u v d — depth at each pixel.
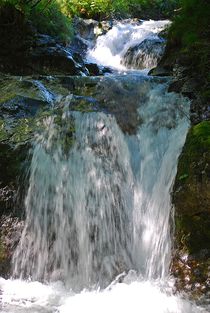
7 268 4.95
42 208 5.20
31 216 5.21
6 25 7.76
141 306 4.20
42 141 5.46
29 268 5.00
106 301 4.34
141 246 4.98
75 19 11.92
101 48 10.92
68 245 5.08
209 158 4.53
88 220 5.15
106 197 5.23
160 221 4.95
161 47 9.53
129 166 5.41
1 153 5.38
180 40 7.13
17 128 5.61
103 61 10.44
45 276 4.94
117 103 5.96
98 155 5.43
